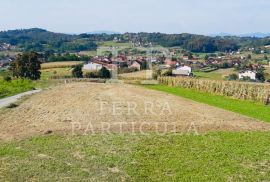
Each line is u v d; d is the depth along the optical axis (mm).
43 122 23859
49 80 78000
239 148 17406
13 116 26594
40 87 60750
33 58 97688
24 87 54750
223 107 34250
